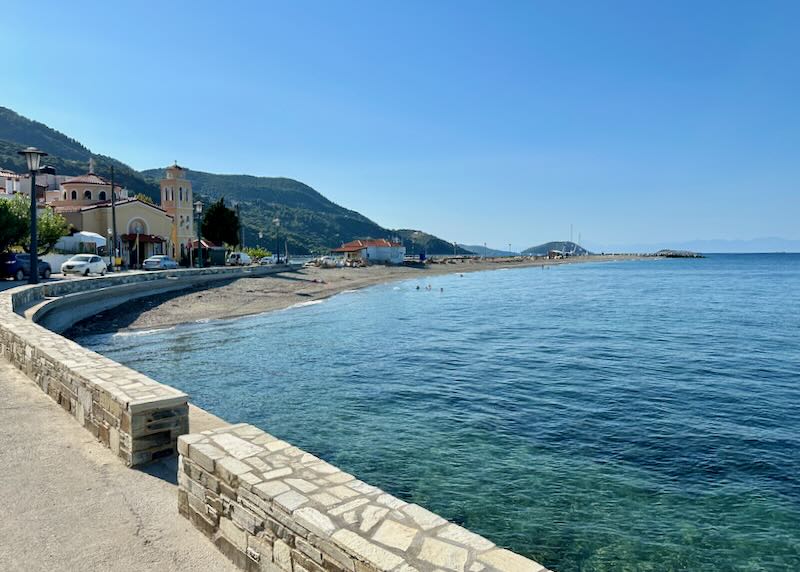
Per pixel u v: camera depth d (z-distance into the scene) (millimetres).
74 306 26109
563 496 9461
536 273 108500
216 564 4449
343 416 13766
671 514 8883
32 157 23453
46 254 42094
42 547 4605
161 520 5141
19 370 10812
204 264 69875
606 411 14539
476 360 21266
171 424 6555
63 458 6523
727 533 8305
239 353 21406
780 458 11281
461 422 13438
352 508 3803
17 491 5637
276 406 14547
